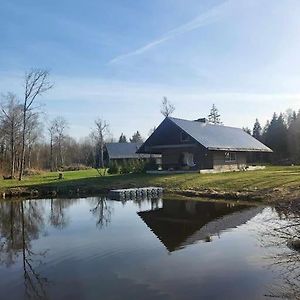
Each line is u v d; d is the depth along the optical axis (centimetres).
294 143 6062
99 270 1009
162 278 928
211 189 2533
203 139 3394
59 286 909
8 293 881
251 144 4138
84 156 8562
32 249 1285
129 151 7075
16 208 2292
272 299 780
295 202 1178
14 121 4175
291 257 1025
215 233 1398
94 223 1720
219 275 936
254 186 2427
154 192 2652
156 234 1423
